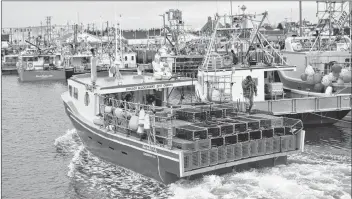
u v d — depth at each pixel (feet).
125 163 67.56
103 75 93.86
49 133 99.76
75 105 85.25
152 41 312.91
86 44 263.08
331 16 129.80
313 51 125.90
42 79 224.74
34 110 130.21
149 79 83.10
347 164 70.18
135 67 214.90
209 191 56.75
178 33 165.07
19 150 85.20
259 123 63.52
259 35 113.29
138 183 63.62
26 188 65.16
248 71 94.73
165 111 67.67
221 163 59.47
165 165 57.98
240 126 61.82
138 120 62.34
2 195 62.44
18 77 247.29
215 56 97.19
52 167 74.33
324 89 108.27
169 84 76.33
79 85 81.35
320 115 99.19
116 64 85.10
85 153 81.00
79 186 65.10
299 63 123.65
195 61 126.41
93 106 74.54
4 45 342.64
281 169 65.31
